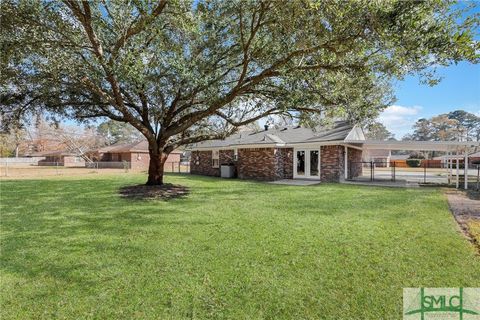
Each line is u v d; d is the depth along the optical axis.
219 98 8.60
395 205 8.38
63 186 12.91
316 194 10.79
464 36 3.67
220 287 3.44
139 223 6.35
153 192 10.76
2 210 7.75
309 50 5.25
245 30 7.11
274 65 6.30
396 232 5.47
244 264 4.07
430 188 13.05
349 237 5.20
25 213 7.39
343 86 7.09
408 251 4.45
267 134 19.11
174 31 7.57
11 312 2.97
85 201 9.10
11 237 5.35
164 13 6.03
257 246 4.79
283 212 7.46
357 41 4.58
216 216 7.01
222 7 6.39
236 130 10.66
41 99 9.51
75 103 10.23
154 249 4.68
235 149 19.31
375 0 3.81
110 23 7.10
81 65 6.89
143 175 20.56
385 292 3.28
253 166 18.08
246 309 3.01
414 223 6.17
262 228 5.88
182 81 8.34
